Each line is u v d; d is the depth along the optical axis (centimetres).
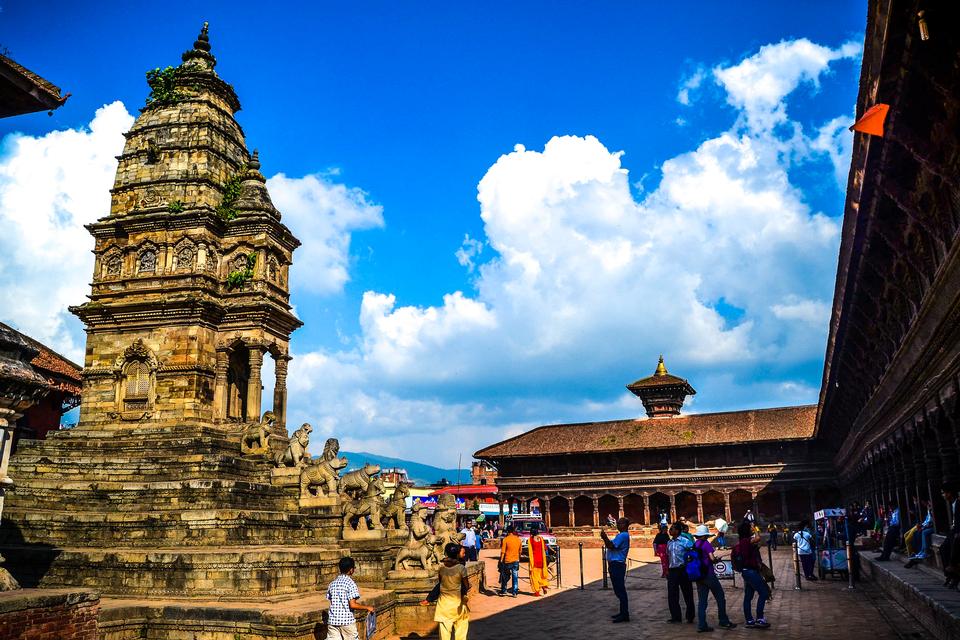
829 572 3086
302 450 3606
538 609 2514
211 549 2397
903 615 1944
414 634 2120
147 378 4081
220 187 4500
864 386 3130
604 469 7581
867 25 1172
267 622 1708
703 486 7106
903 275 1884
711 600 2662
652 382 8881
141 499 3067
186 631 1778
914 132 1345
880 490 3856
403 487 3238
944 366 1752
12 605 1148
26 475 3469
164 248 4272
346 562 1542
